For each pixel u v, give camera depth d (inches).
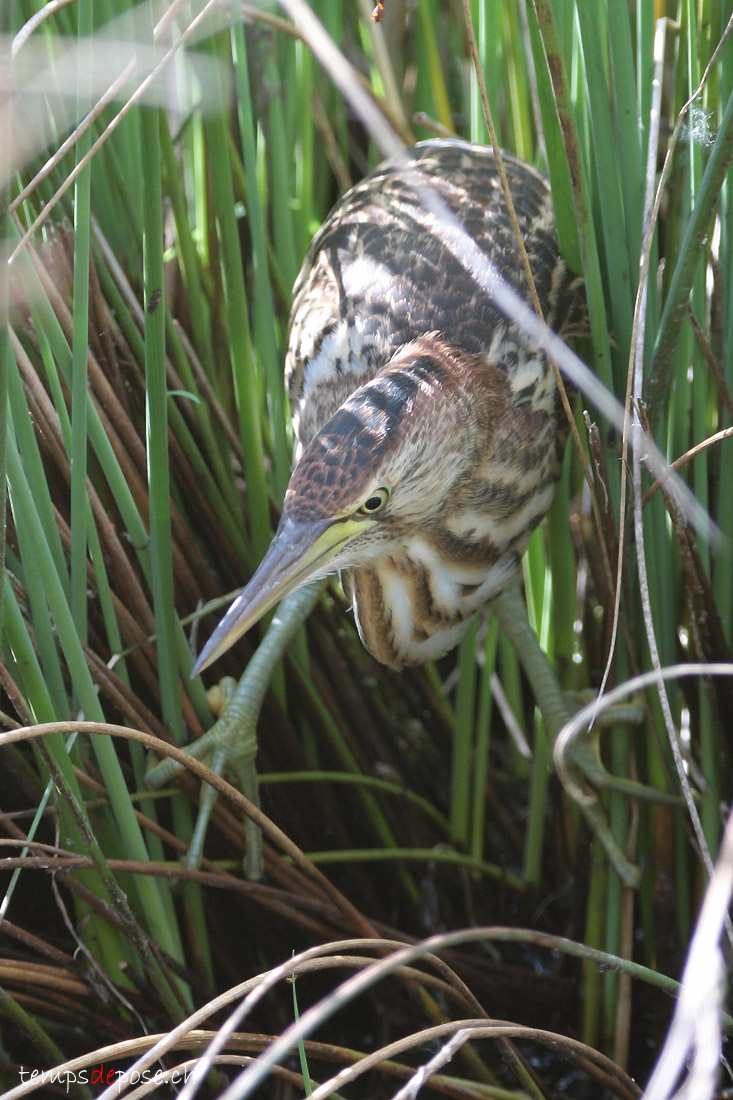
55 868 140.9
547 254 143.8
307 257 145.6
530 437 143.3
